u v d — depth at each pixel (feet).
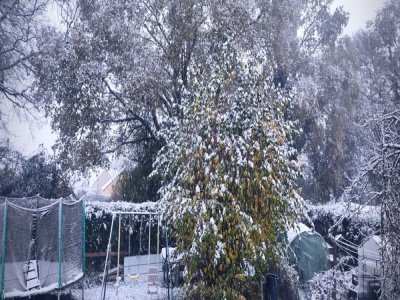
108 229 27.50
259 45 27.78
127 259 25.93
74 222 22.72
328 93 29.32
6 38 25.07
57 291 20.03
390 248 16.83
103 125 29.68
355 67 29.04
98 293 23.27
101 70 27.91
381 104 26.58
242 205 16.84
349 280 19.79
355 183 20.13
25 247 19.35
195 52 27.73
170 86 28.60
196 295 17.90
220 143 16.89
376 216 20.49
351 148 27.71
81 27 27.94
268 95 18.53
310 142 28.78
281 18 29.76
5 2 24.91
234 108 17.71
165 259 21.81
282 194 17.76
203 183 16.94
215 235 16.07
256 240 16.74
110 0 28.78
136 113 30.35
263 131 17.25
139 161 31.99
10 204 18.74
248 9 28.50
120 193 32.07
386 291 16.29
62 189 27.53
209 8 28.25
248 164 16.81
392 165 17.49
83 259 23.06
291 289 19.33
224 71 18.38
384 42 28.02
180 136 18.19
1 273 17.76
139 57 28.58
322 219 25.36
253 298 18.15
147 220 28.43
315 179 27.99
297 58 30.42
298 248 21.33
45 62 26.50
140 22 29.40
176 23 28.37
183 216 16.88
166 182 19.49
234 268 16.72
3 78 24.94
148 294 22.81
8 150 25.25
